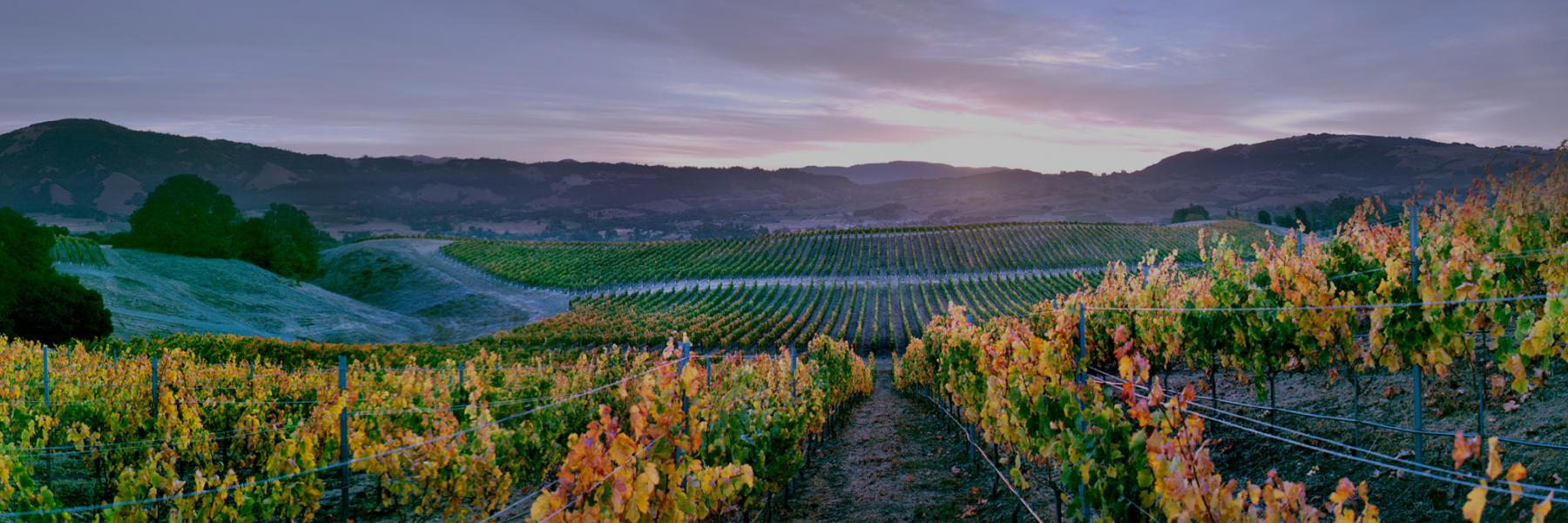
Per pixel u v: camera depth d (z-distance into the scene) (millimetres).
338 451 8930
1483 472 5844
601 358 15641
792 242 116000
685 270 98125
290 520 8648
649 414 6402
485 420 9422
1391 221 9805
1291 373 10406
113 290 55312
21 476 5945
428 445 8484
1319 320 7508
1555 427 6078
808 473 13703
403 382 10844
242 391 13484
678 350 6816
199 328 52250
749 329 57344
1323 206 152875
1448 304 6426
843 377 20391
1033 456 7547
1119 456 5371
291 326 62500
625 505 5598
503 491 8766
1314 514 3928
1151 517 5090
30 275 38656
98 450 9922
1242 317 8742
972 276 93625
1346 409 8273
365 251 109375
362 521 9820
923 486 11664
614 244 118938
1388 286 6961
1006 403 7867
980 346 10250
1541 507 3102
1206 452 4398
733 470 6820
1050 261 103562
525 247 116125
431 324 74062
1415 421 6566
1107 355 12070
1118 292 12109
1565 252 7746
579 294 86312
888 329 63406
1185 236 119812
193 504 6902
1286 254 9555
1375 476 6645
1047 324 12508
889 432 18609
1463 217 9016
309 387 14227
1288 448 7996
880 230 126625
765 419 9500
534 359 20719
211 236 78375
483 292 88000
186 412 10203
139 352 28125
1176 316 9852
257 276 75438
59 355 16484
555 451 10898
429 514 9000
